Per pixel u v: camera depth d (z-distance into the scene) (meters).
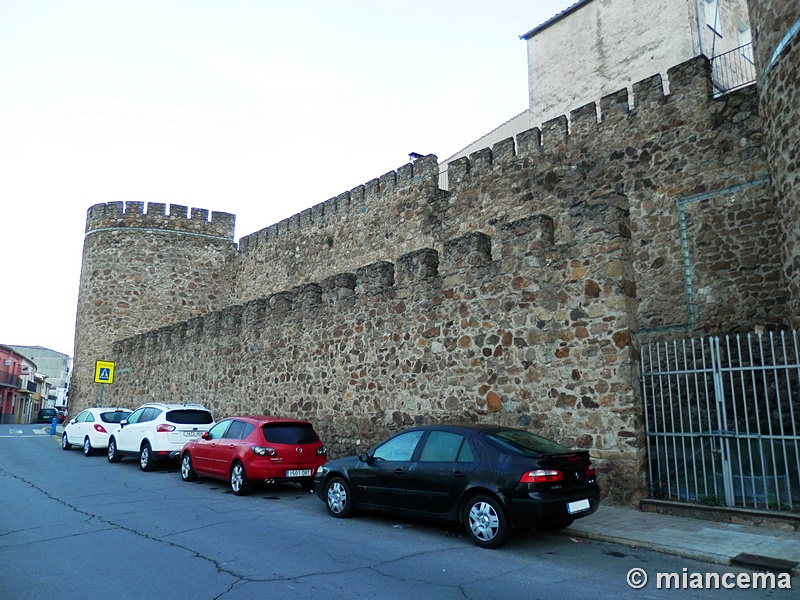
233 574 6.16
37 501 10.52
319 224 24.97
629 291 9.73
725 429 8.51
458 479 7.70
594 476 7.83
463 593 5.61
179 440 15.09
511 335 11.12
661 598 5.52
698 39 18.30
